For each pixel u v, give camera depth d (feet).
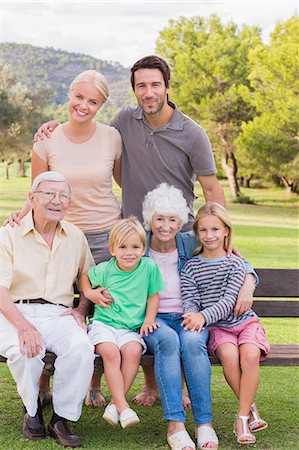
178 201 13.96
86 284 13.96
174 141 14.74
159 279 13.73
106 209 14.84
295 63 82.33
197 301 13.84
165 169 14.96
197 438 12.71
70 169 14.48
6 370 18.65
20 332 12.71
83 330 13.20
